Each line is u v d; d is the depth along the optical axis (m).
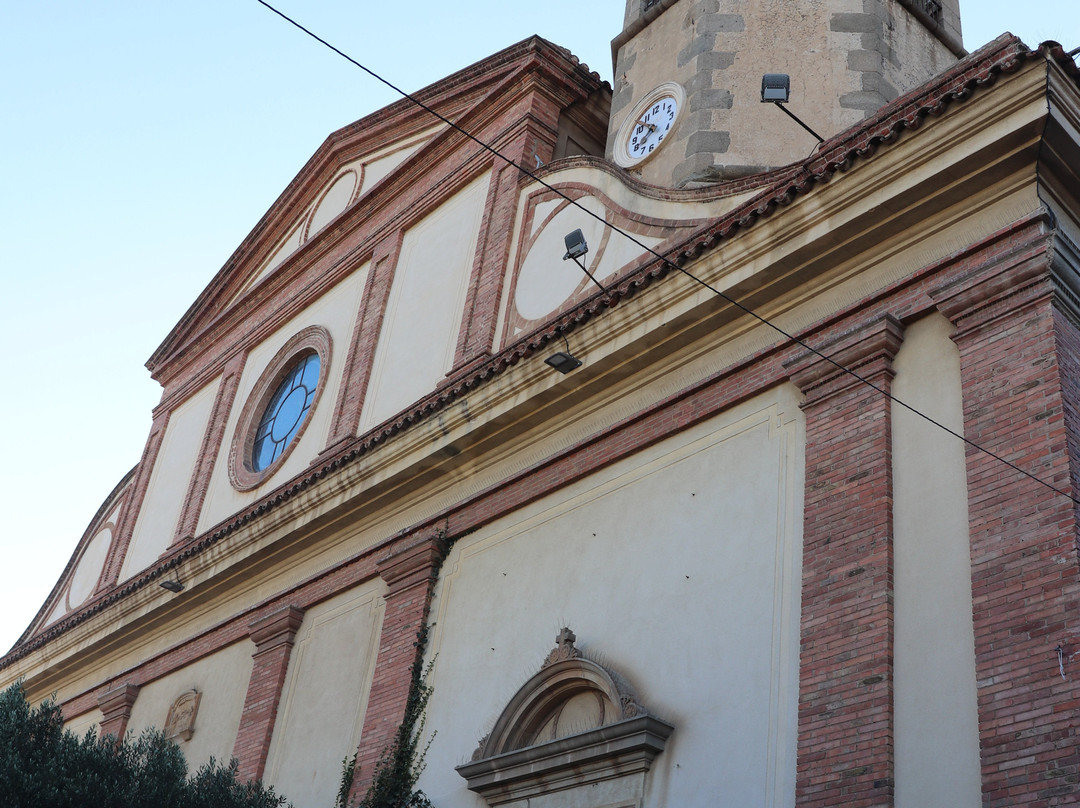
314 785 15.83
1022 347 10.28
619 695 12.10
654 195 15.27
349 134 23.92
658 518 12.98
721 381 12.98
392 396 18.62
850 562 10.67
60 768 12.95
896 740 9.68
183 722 19.42
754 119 15.99
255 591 19.58
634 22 18.67
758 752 10.70
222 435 23.33
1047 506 9.48
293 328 22.98
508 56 19.95
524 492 14.94
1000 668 9.19
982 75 10.85
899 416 11.07
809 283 12.38
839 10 16.64
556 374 14.52
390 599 16.23
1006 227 10.79
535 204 17.78
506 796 12.98
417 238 20.53
